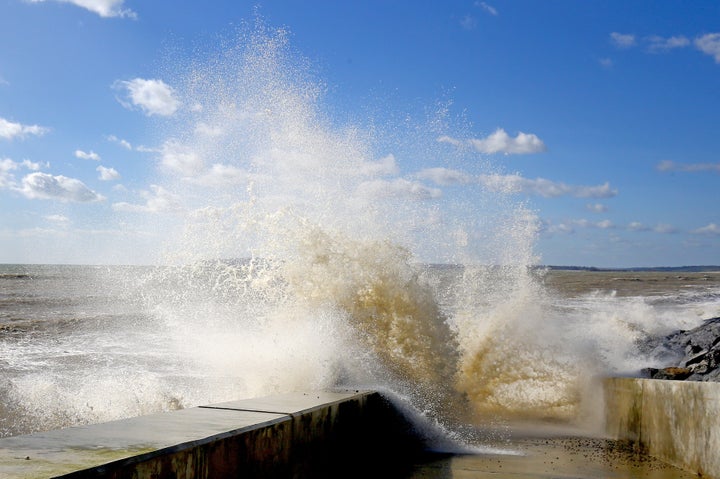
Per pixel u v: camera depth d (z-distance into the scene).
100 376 6.80
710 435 3.68
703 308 17.38
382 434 4.40
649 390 4.55
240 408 3.26
